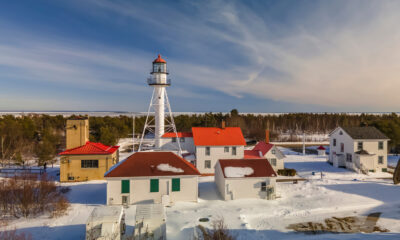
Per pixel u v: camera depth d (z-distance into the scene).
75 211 22.06
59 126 89.81
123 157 51.59
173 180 24.58
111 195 23.70
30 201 20.72
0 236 16.67
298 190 29.22
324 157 52.97
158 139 43.53
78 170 32.50
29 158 50.78
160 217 16.14
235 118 104.19
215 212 22.06
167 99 44.81
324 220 20.98
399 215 22.11
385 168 39.78
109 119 90.50
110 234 15.28
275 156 38.47
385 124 53.59
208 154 38.53
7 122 63.94
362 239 17.14
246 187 26.00
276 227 19.56
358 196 26.80
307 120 126.31
